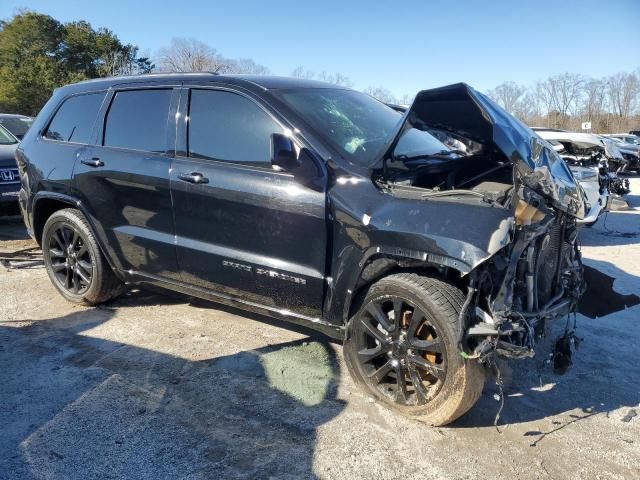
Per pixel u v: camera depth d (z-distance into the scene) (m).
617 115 60.19
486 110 3.09
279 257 3.50
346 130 3.63
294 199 3.36
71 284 4.95
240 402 3.36
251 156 3.62
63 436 3.00
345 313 3.33
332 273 3.31
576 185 3.50
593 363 3.93
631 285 5.72
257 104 3.64
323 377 3.66
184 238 3.94
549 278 3.39
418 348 3.04
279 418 3.19
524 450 2.93
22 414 3.20
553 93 60.03
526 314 3.04
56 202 4.90
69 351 4.02
